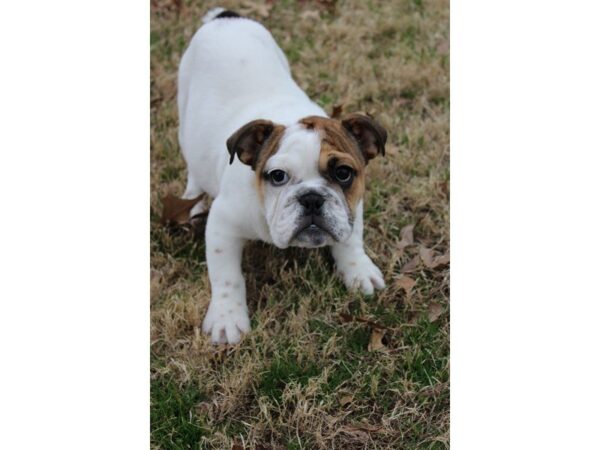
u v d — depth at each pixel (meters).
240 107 1.32
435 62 1.65
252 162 1.19
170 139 1.55
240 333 1.25
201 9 1.79
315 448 1.14
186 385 1.21
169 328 1.26
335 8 1.79
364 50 1.71
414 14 1.76
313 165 1.14
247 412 1.18
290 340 1.24
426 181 1.45
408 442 1.15
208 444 1.15
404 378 1.20
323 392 1.18
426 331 1.24
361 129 1.20
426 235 1.39
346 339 1.24
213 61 1.36
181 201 1.38
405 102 1.60
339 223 1.14
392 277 1.32
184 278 1.34
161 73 1.67
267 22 1.78
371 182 1.44
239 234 1.25
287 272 1.32
